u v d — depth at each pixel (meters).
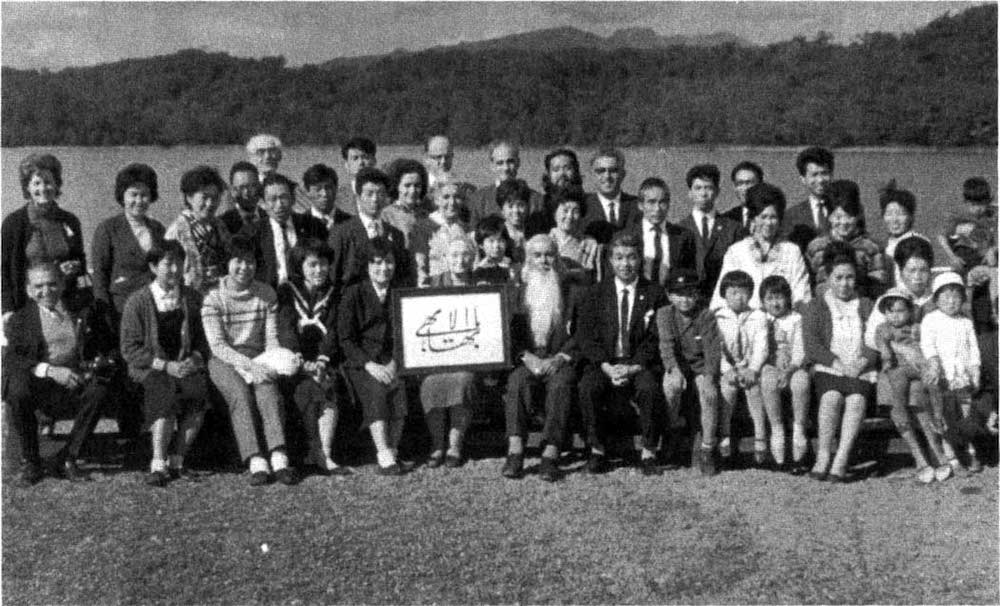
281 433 6.79
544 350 7.13
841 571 5.54
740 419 7.23
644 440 6.91
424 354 7.00
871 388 6.99
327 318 7.12
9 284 7.43
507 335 7.05
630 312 7.04
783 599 5.25
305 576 5.47
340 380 7.10
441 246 7.48
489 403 7.30
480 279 7.26
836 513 6.29
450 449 7.05
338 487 6.67
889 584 5.40
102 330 7.00
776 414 6.86
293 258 7.20
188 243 7.38
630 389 6.97
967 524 6.12
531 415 7.00
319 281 7.08
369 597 5.27
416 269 7.56
